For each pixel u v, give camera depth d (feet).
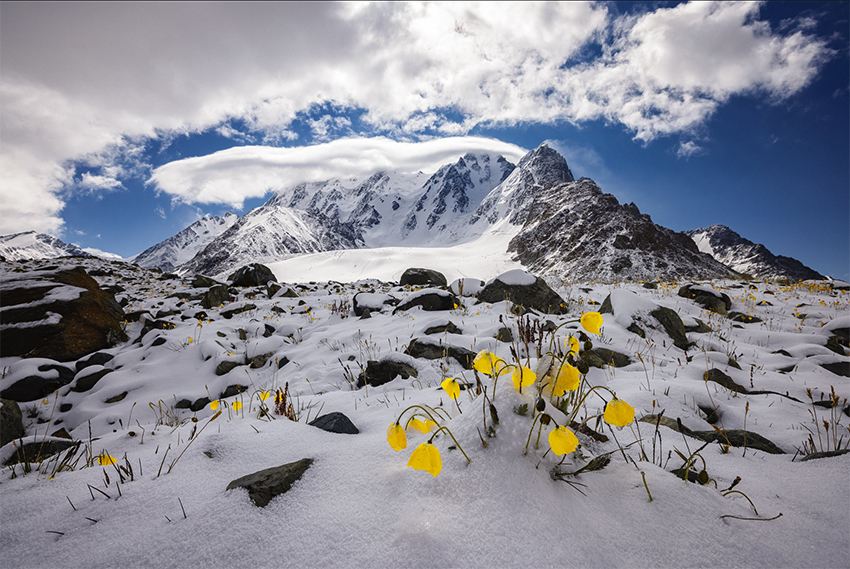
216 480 5.97
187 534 4.75
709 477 6.14
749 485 5.86
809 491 5.56
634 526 4.73
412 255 396.98
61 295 20.58
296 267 353.92
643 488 5.42
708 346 17.67
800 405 10.47
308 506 5.13
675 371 13.26
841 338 19.70
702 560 4.28
